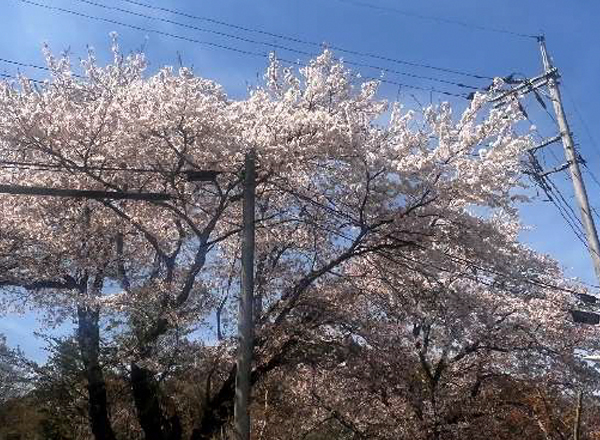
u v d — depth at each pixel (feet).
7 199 48.91
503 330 59.72
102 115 44.29
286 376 54.29
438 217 46.47
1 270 48.55
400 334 53.11
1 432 67.87
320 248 53.31
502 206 46.93
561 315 62.44
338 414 55.01
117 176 48.32
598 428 67.77
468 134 45.80
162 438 47.03
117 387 51.80
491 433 58.39
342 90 50.80
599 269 52.24
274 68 54.03
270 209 52.13
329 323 50.08
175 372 48.01
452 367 61.52
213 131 43.52
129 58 57.31
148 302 45.85
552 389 63.67
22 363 51.83
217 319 51.52
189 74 47.47
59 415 55.16
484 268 48.91
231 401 46.62
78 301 45.68
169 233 52.29
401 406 54.49
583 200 53.52
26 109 44.11
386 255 47.85
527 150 50.19
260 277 51.90
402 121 46.78
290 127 43.73
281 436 56.54
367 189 45.06
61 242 49.06
